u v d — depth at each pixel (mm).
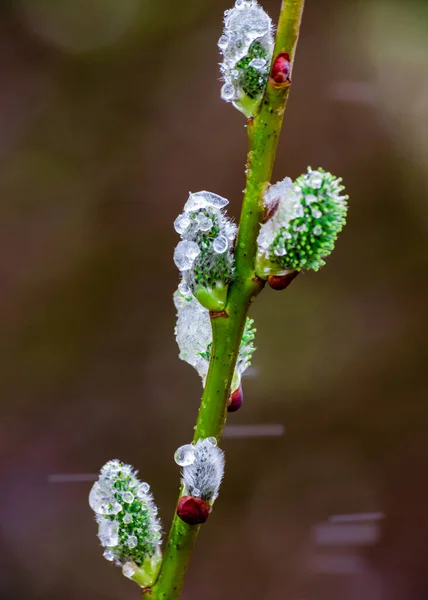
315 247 513
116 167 1328
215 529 1165
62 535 1149
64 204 1302
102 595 1120
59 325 1249
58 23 1419
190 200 518
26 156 1318
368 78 1362
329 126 1326
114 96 1376
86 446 1205
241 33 514
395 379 1226
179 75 1389
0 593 1101
